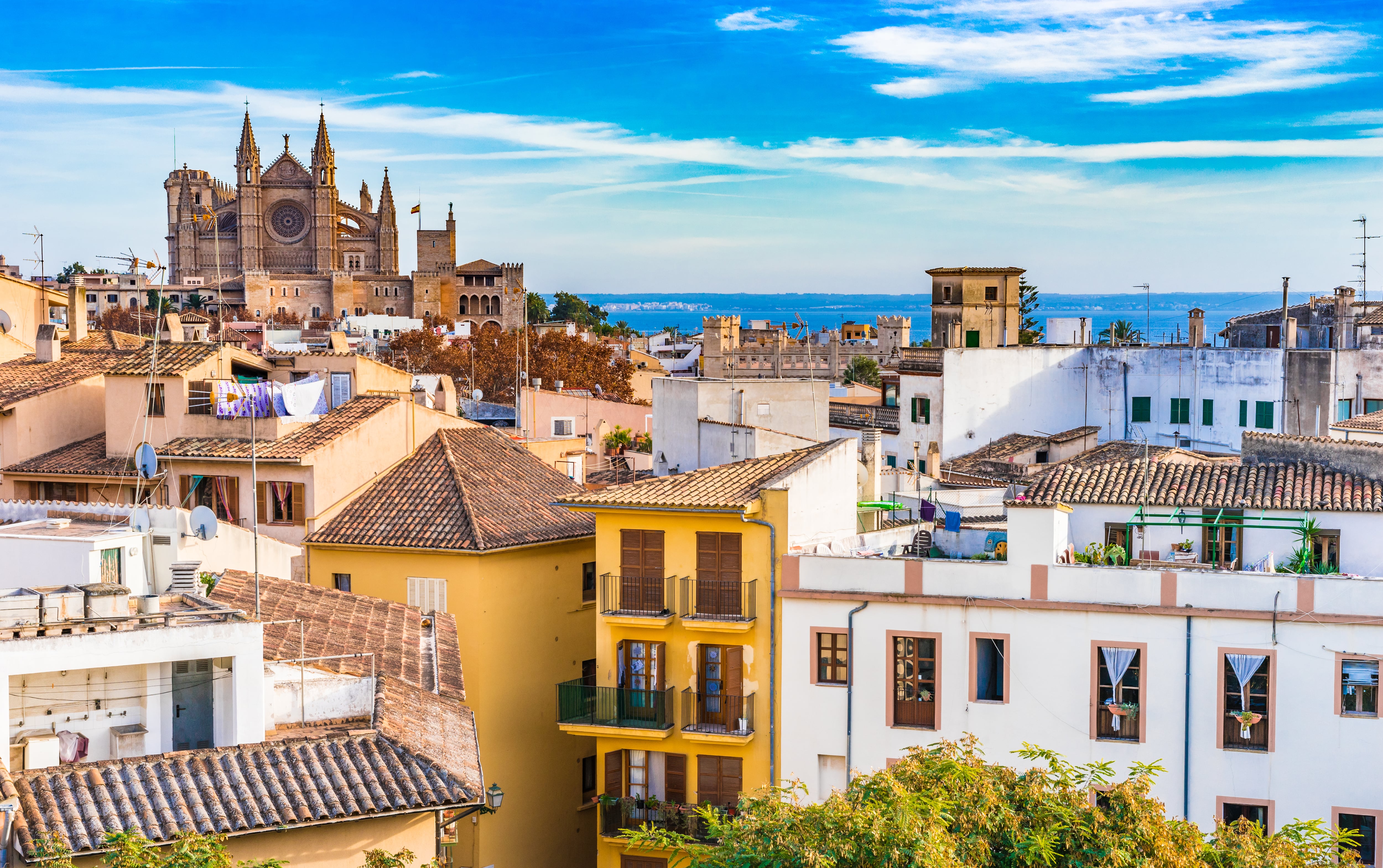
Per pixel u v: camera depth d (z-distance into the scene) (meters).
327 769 26.61
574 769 51.88
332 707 30.89
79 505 38.53
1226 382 81.06
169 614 28.22
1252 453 45.81
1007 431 85.50
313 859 25.67
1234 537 42.25
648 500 43.03
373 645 36.03
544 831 50.25
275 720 30.09
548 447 68.56
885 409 100.94
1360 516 40.81
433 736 29.56
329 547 49.78
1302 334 92.62
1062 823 26.11
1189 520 42.19
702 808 38.50
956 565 39.31
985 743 38.72
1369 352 77.19
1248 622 36.75
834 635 40.47
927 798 25.92
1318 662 36.28
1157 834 25.69
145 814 24.19
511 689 48.94
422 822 27.19
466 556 47.97
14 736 26.25
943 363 86.31
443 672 35.97
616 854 42.69
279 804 25.23
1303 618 36.31
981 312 103.56
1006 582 38.81
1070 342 90.94
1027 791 27.06
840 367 175.75
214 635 27.56
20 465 54.56
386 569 49.12
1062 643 38.16
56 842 22.42
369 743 27.67
